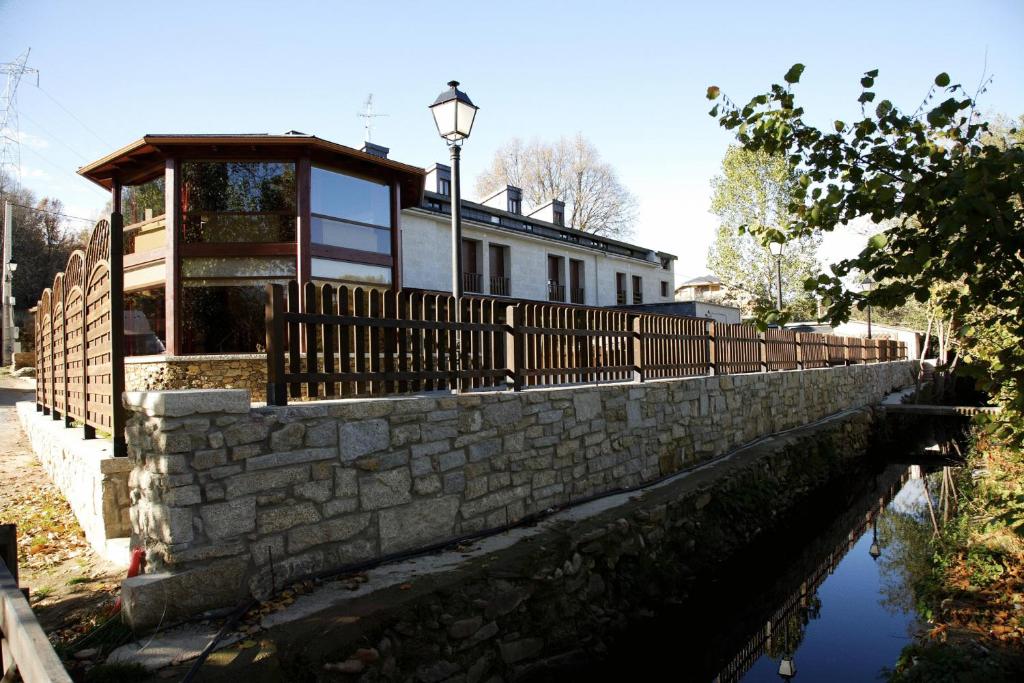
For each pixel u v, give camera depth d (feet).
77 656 9.53
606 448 21.40
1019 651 13.75
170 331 30.25
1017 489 22.12
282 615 10.91
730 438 30.63
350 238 34.12
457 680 11.96
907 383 81.30
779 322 10.21
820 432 38.17
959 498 31.07
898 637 18.30
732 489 25.05
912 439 57.77
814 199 9.95
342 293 13.79
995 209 7.71
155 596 10.23
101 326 15.96
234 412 11.34
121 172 33.50
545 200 129.29
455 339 16.60
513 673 13.32
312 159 32.17
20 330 89.51
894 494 37.22
